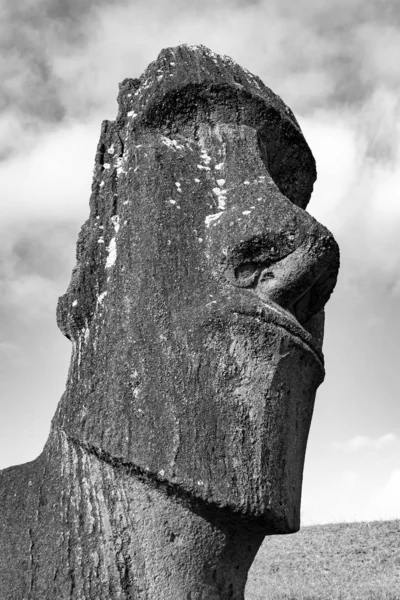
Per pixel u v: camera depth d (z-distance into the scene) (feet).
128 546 9.49
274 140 12.24
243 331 9.78
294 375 10.08
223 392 9.61
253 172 11.14
